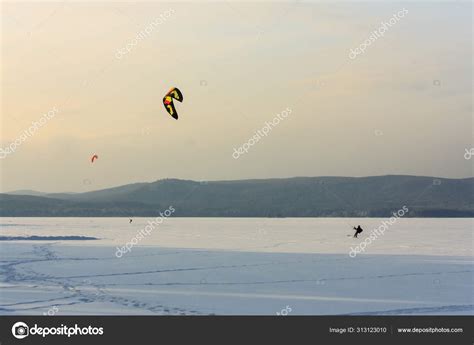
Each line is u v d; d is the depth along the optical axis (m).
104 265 47.69
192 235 103.75
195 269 44.41
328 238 91.19
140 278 38.94
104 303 29.50
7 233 106.69
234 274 41.06
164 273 41.84
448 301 29.80
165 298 30.86
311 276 39.75
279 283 36.31
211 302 29.70
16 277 39.75
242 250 64.88
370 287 34.47
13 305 28.97
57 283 36.66
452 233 105.06
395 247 67.81
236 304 29.12
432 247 67.69
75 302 29.81
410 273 41.16
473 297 30.95
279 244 75.75
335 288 34.16
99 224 180.38
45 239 87.00
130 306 28.67
